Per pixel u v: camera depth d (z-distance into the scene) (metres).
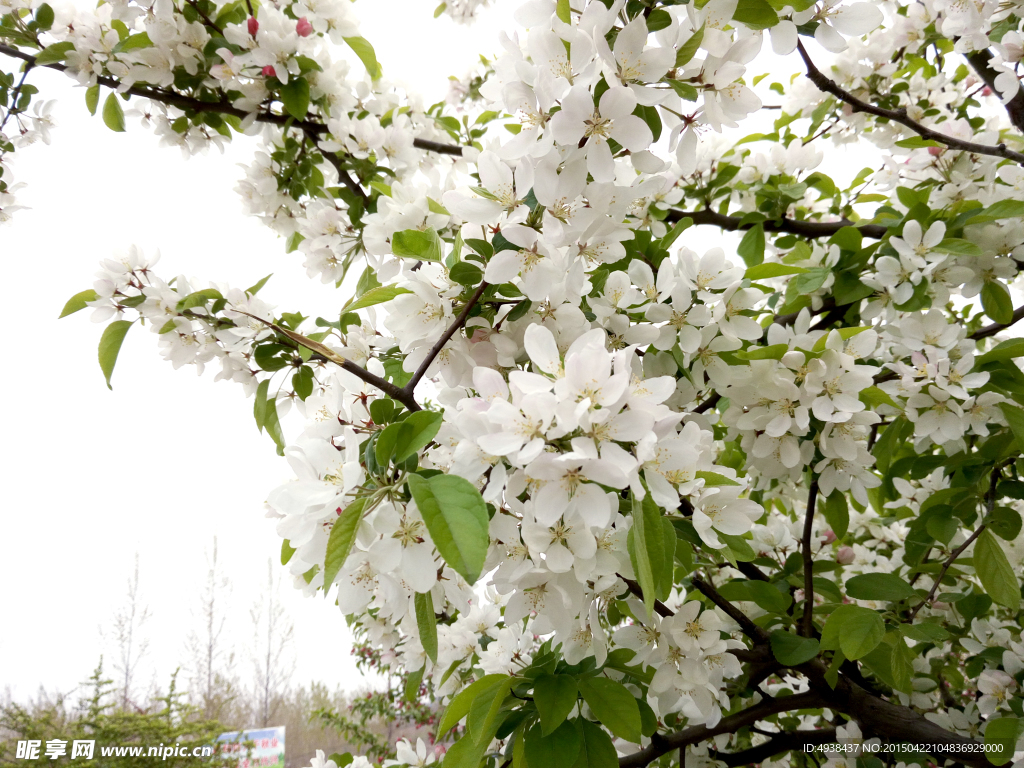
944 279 0.54
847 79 0.75
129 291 0.47
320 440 0.33
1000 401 0.47
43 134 0.67
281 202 0.70
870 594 0.48
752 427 0.46
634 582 0.39
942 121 0.73
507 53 0.34
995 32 0.62
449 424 0.33
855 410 0.42
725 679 0.50
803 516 0.76
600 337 0.29
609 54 0.30
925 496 0.69
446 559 0.26
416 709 2.05
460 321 0.36
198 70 0.62
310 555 0.31
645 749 0.50
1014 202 0.52
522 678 0.37
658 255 0.48
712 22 0.32
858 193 0.78
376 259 0.56
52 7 0.61
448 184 0.50
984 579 0.49
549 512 0.28
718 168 0.78
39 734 2.38
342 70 0.69
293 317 0.48
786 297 0.59
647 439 0.28
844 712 0.50
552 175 0.32
